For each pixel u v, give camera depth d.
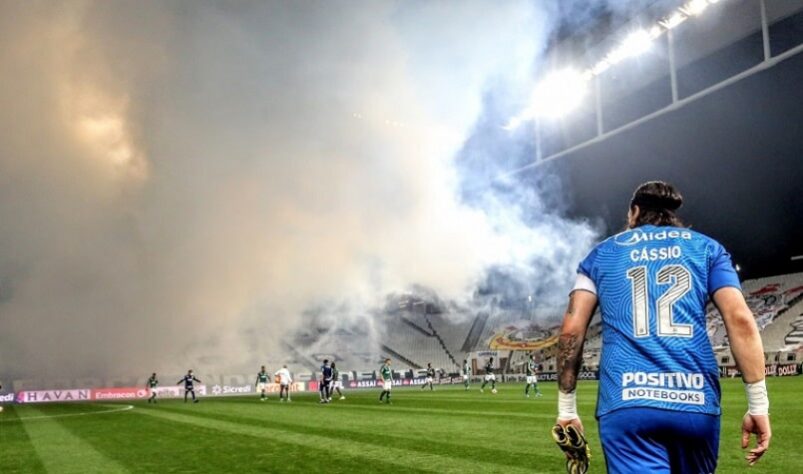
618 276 2.80
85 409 25.03
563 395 2.79
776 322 42.00
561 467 7.80
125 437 12.77
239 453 9.76
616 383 2.64
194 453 9.91
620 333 2.71
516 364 50.78
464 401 22.88
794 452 8.30
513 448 9.56
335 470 7.95
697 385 2.55
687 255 2.75
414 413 17.45
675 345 2.60
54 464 9.23
